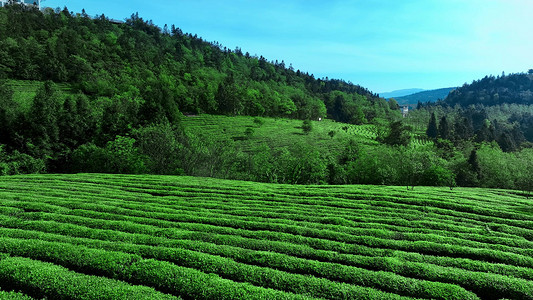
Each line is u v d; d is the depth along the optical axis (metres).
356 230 23.03
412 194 35.41
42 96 60.84
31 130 58.06
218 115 148.38
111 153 52.44
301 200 32.22
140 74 157.50
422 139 145.75
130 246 17.27
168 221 23.27
